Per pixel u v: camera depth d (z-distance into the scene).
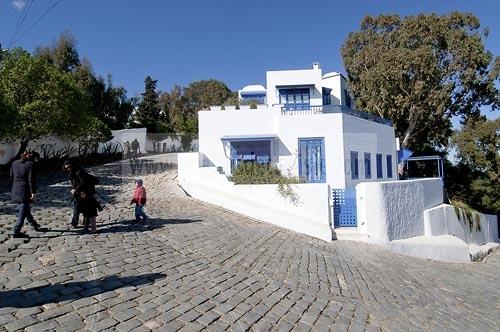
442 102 29.27
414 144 36.00
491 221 28.81
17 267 6.30
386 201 14.55
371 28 33.75
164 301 5.80
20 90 17.88
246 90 31.59
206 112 20.48
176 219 12.02
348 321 6.41
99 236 8.89
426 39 29.70
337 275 9.23
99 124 25.28
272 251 10.19
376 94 30.38
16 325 4.49
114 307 5.32
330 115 19.72
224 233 11.19
